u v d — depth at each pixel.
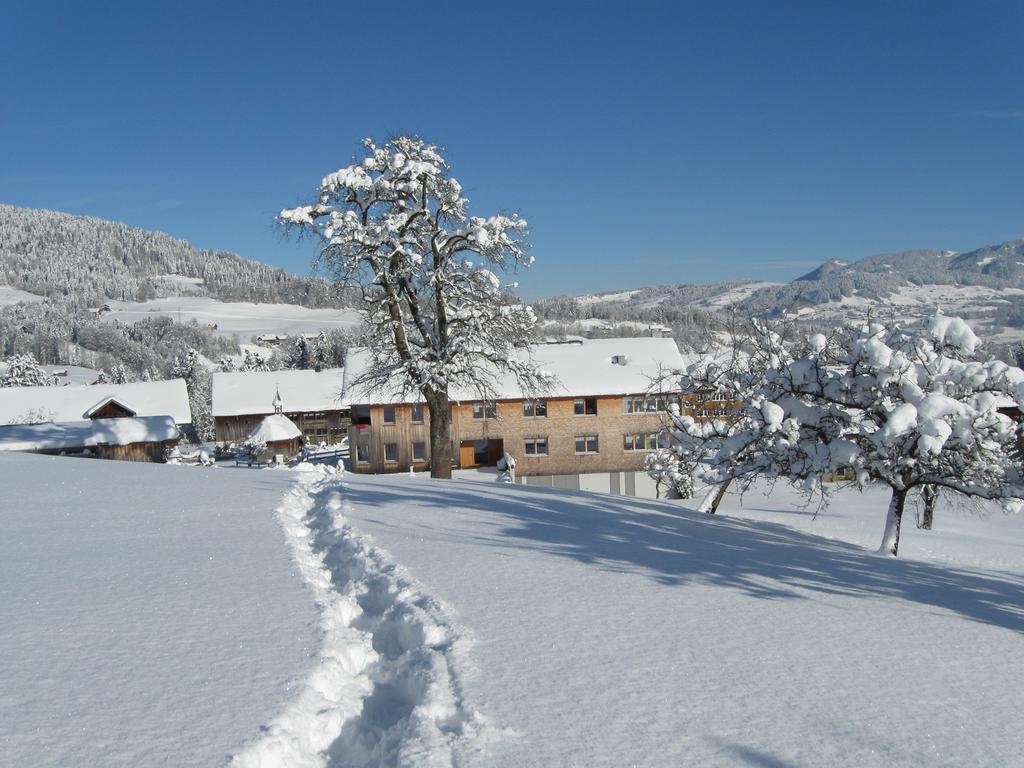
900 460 13.62
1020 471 13.86
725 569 9.41
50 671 4.83
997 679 5.70
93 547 8.98
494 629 6.15
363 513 11.59
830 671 5.66
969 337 13.26
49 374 118.69
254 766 3.73
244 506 12.25
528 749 4.09
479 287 24.27
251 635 5.65
